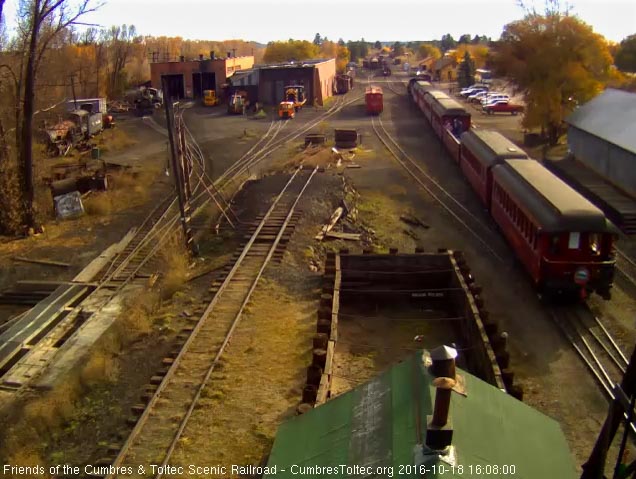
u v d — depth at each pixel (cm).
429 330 1767
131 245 2484
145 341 1648
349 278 1973
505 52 4297
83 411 1350
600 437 846
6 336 1784
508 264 2212
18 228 2670
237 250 2208
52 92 5194
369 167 3641
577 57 4128
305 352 1527
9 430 1294
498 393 766
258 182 3112
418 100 5928
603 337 1673
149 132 5191
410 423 671
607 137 3048
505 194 2358
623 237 2458
